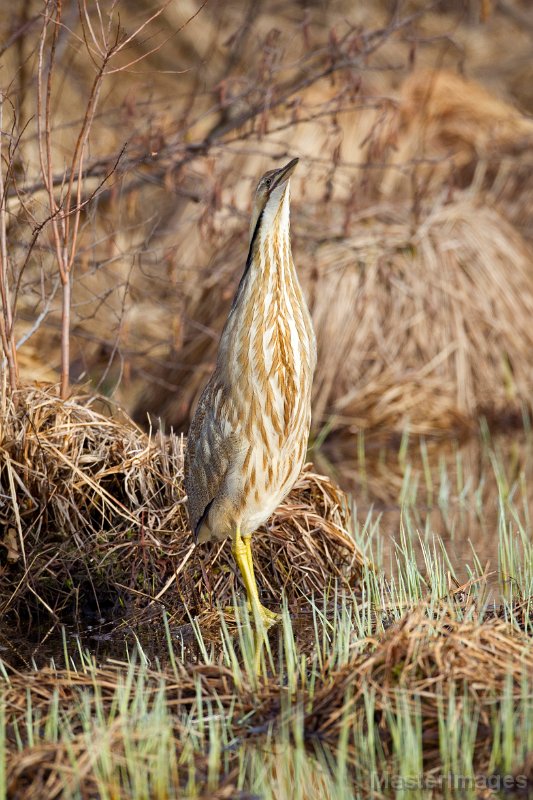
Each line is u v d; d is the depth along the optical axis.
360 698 6.98
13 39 12.62
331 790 6.31
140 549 9.68
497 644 7.30
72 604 9.59
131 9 22.53
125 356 14.07
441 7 26.08
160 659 8.33
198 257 17.45
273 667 7.75
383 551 10.78
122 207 16.39
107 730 6.57
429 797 6.21
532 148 20.06
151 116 12.99
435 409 16.09
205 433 8.83
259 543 9.91
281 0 22.33
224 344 8.68
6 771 6.33
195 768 6.53
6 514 9.72
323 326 16.25
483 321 16.75
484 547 10.83
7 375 10.34
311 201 17.08
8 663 8.33
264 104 13.09
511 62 25.22
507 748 6.38
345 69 14.34
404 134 19.52
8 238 12.22
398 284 16.58
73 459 9.92
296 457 8.83
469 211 17.55
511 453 14.96
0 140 10.77
